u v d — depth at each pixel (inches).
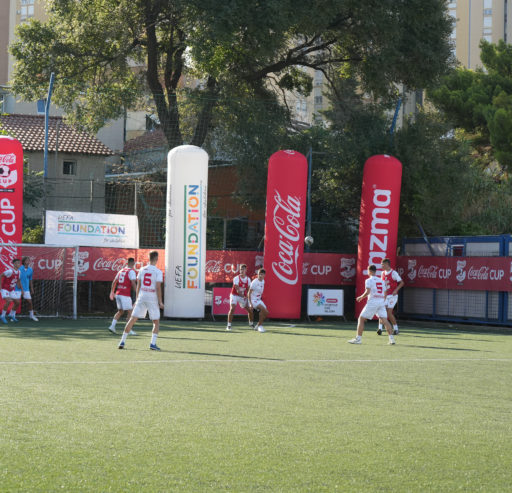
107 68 3267.7
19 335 1441.9
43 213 2244.1
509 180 3046.3
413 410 687.1
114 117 2994.6
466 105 3582.7
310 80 3390.7
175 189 2151.8
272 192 2234.3
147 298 1212.5
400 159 2682.1
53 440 524.7
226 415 637.9
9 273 1855.3
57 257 2137.1
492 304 2133.4
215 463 470.9
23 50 3029.0
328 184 2869.1
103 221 2213.3
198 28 2527.1
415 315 2396.7
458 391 818.8
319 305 2269.9
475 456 508.1
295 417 636.7
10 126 3528.5
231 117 2847.0
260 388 800.9
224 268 2282.2
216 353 1177.4
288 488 418.9
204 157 2160.4
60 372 893.2
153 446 514.0
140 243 2915.8
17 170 2087.8
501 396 787.4
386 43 2755.9
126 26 2945.4
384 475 452.4
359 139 2800.2
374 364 1077.8
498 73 3774.6
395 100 2992.1
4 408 642.2
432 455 508.1
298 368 999.6
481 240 2228.1
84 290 2320.4
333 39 2965.1
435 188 2664.9
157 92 3154.5
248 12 2461.9
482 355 1259.8
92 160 3531.0
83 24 3019.2
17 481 420.5
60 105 3043.8
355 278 2422.5
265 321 2223.2
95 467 454.6
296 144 2903.5
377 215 2315.5
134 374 891.4
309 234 2429.9
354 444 536.4
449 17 2888.8
